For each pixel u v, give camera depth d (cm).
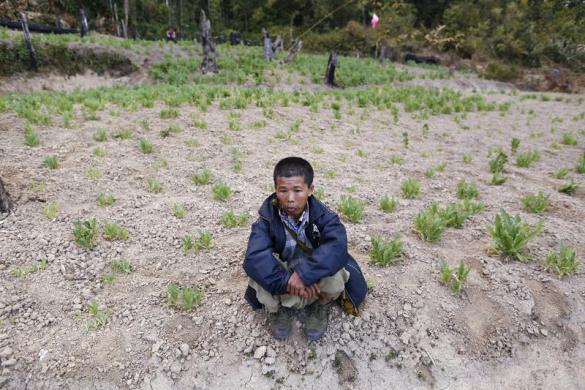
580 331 322
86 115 738
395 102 1219
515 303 332
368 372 285
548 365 301
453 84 2328
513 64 3078
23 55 1778
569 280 358
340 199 489
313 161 616
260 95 1095
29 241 376
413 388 281
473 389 284
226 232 415
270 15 4175
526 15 3734
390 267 363
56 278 339
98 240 387
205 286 341
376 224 434
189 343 291
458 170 626
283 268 269
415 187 509
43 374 266
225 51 2384
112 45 2055
